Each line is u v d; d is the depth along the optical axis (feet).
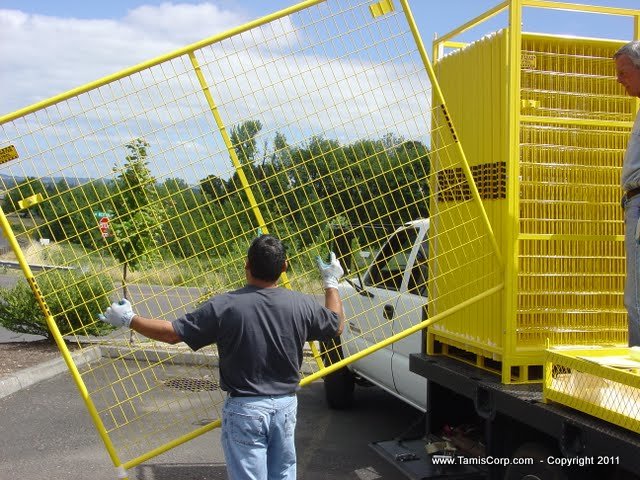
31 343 32.50
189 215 12.68
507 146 12.73
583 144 13.32
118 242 12.83
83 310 28.22
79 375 11.90
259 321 10.73
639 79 11.23
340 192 13.08
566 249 13.16
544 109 13.10
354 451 19.34
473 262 13.89
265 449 10.83
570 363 10.17
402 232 20.15
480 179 13.80
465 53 14.46
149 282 13.08
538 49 13.30
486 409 12.57
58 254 12.14
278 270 11.16
